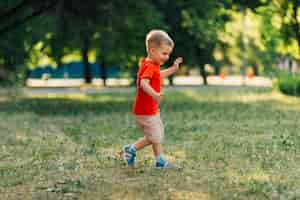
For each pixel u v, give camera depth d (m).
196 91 29.69
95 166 6.56
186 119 12.66
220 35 30.31
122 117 13.69
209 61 41.09
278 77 26.09
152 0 22.08
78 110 16.58
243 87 35.41
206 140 8.80
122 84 48.25
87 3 18.38
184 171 6.16
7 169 6.45
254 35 24.36
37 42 31.14
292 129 10.25
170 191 5.11
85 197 4.96
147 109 6.36
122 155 6.89
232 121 12.00
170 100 21.19
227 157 7.07
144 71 6.38
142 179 5.73
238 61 54.38
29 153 7.71
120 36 21.62
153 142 6.41
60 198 4.95
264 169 6.23
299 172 6.05
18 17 22.53
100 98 24.34
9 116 14.50
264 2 23.30
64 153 7.65
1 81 28.22
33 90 36.62
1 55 25.91
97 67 71.50
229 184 5.42
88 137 9.45
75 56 48.34
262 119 12.37
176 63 6.73
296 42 22.80
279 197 4.85
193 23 26.73
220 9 24.05
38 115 14.84
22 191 5.27
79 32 19.84
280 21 22.53
